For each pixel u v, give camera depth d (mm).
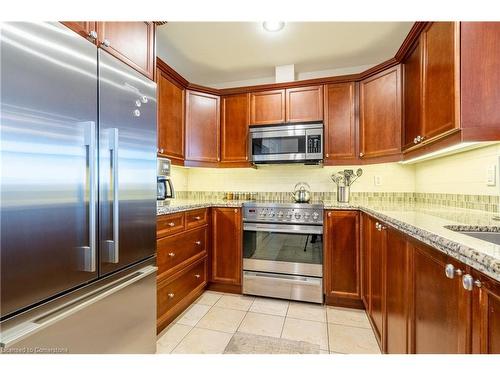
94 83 1145
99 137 1160
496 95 1211
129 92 1355
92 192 1084
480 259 586
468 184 1682
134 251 1366
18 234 864
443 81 1405
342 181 2760
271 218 2352
